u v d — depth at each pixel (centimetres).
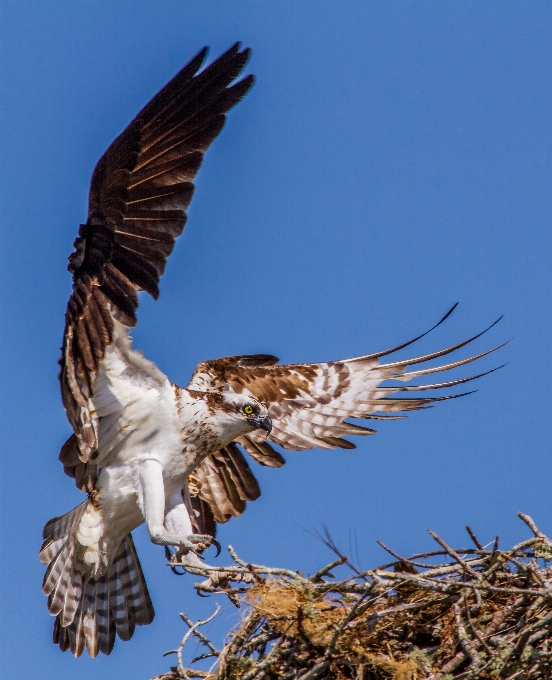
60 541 1413
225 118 1307
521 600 1068
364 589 1091
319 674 1072
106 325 1236
